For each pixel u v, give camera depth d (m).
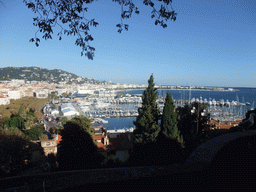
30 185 6.91
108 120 106.31
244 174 7.49
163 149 18.14
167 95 17.95
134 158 19.89
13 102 123.62
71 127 23.58
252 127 14.48
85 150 23.17
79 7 7.07
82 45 7.60
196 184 6.72
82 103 175.62
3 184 6.89
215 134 18.91
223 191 6.28
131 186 6.48
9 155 26.36
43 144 33.16
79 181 6.84
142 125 19.86
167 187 6.38
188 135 18.86
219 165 7.89
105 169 7.66
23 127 72.50
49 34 7.22
